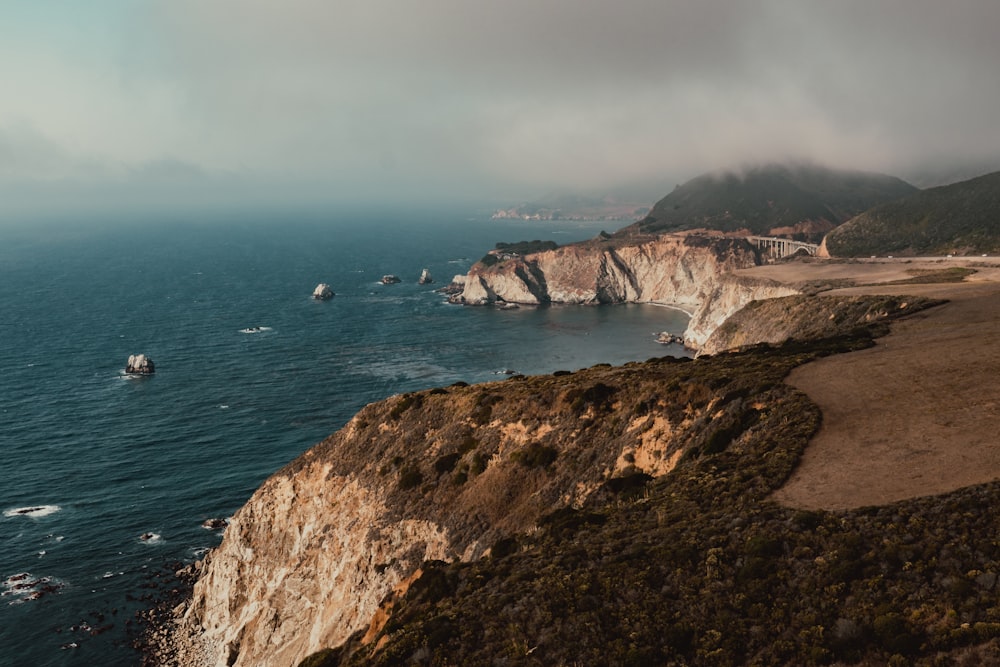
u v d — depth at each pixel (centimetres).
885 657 2169
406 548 5794
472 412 6600
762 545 2806
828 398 4478
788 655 2303
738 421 4594
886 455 3472
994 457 3173
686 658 2436
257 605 7219
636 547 3108
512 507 5488
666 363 7494
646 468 5000
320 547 6750
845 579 2517
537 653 2633
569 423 5838
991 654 2006
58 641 7525
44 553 9162
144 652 7388
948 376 4488
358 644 3966
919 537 2616
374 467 6812
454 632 2898
